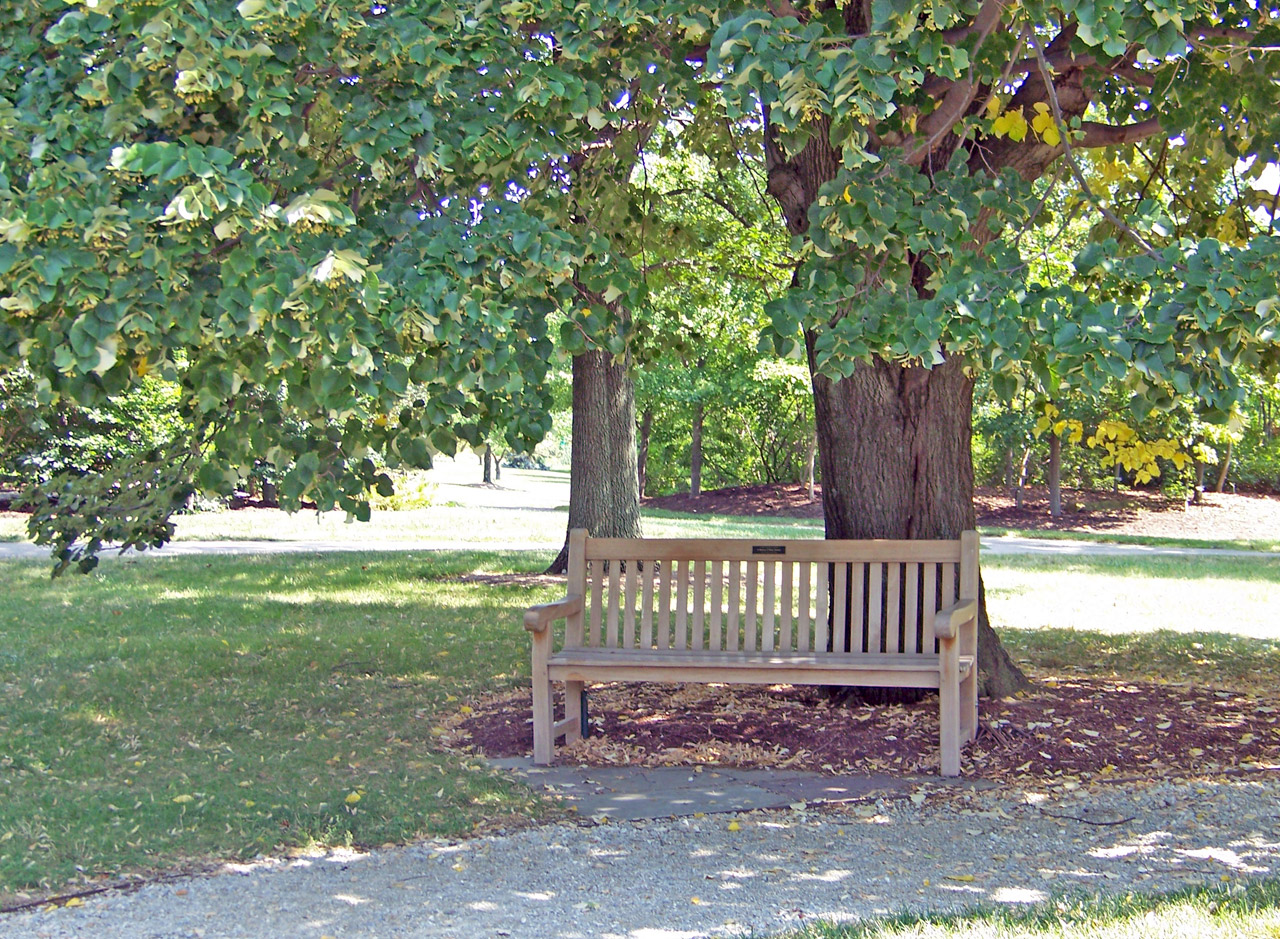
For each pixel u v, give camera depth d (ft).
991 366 13.05
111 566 49.67
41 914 11.82
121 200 10.96
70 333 10.00
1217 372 11.69
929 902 12.08
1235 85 17.76
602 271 13.39
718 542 20.06
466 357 11.43
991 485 117.60
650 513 106.32
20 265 9.76
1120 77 20.43
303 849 14.03
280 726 20.62
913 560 19.48
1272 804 15.61
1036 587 47.57
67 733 19.58
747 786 17.06
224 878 13.00
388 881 12.94
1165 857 13.52
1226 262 11.66
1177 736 19.20
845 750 18.74
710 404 118.62
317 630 32.32
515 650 29.01
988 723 19.88
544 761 18.42
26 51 12.06
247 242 10.48
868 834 14.70
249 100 11.78
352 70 13.34
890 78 11.45
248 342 11.73
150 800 15.62
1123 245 22.20
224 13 11.28
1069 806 15.78
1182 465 23.02
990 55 16.49
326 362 10.77
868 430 21.93
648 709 22.09
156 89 11.72
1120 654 29.14
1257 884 12.09
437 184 13.96
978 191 14.34
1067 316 11.80
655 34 16.55
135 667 26.17
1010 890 12.44
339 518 83.41
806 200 21.48
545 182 16.30
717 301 50.19
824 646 19.58
